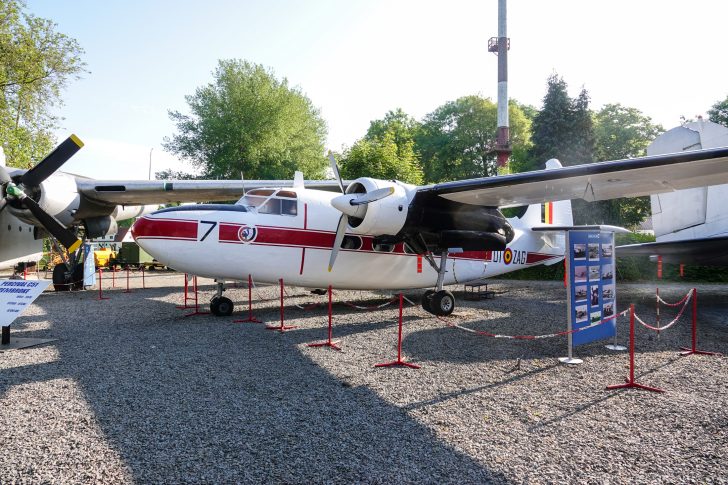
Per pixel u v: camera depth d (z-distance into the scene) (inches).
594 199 384.8
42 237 695.7
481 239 392.2
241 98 1470.2
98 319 371.6
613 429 155.5
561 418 165.6
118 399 183.0
